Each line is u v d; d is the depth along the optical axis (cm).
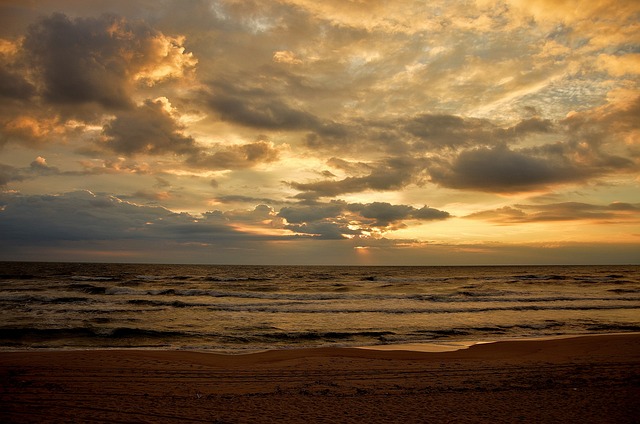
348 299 3431
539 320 2378
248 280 6219
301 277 7475
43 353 1427
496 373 1205
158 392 986
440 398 944
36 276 6256
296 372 1220
